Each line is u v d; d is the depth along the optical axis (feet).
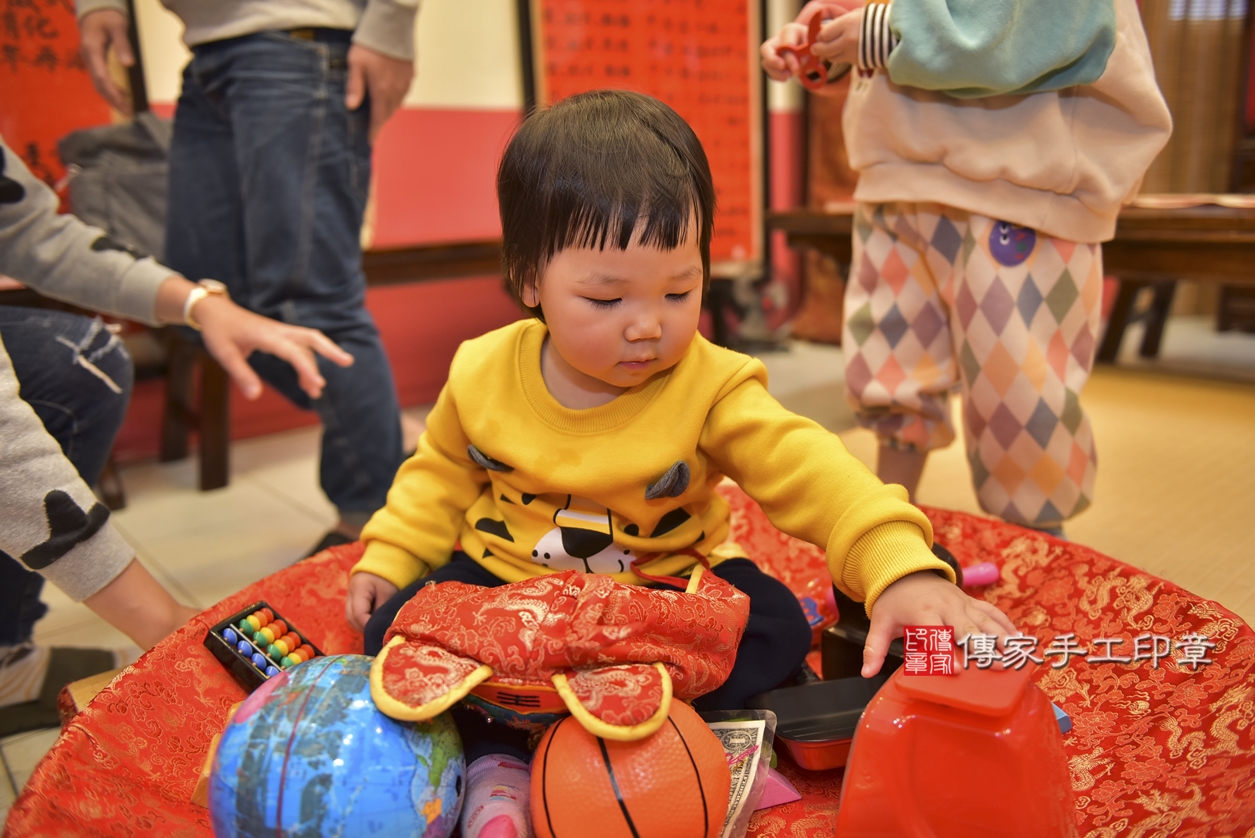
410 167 8.86
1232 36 10.19
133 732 2.33
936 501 5.29
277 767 1.90
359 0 4.61
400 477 3.16
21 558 2.48
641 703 1.95
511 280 2.60
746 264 11.04
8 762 3.36
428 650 2.15
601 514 2.70
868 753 2.00
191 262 4.88
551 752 2.02
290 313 4.57
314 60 4.42
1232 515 4.77
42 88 6.89
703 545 2.84
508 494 2.86
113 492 6.41
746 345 11.04
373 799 1.89
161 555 5.49
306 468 7.41
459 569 2.86
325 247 4.57
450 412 3.00
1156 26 10.10
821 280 11.66
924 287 3.96
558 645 2.06
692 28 10.57
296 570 3.13
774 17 11.54
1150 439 6.30
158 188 6.18
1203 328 11.00
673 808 1.92
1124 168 3.39
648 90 10.35
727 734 2.35
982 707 1.86
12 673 3.62
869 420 4.23
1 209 3.34
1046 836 1.89
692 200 2.33
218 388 6.72
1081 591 2.90
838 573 2.37
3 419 2.40
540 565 2.75
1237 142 10.11
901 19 3.28
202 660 2.62
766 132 11.45
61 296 3.56
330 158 4.53
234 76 4.42
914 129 3.60
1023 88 3.25
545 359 2.80
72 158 6.23
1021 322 3.49
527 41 9.29
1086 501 3.68
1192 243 5.37
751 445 2.59
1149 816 2.01
